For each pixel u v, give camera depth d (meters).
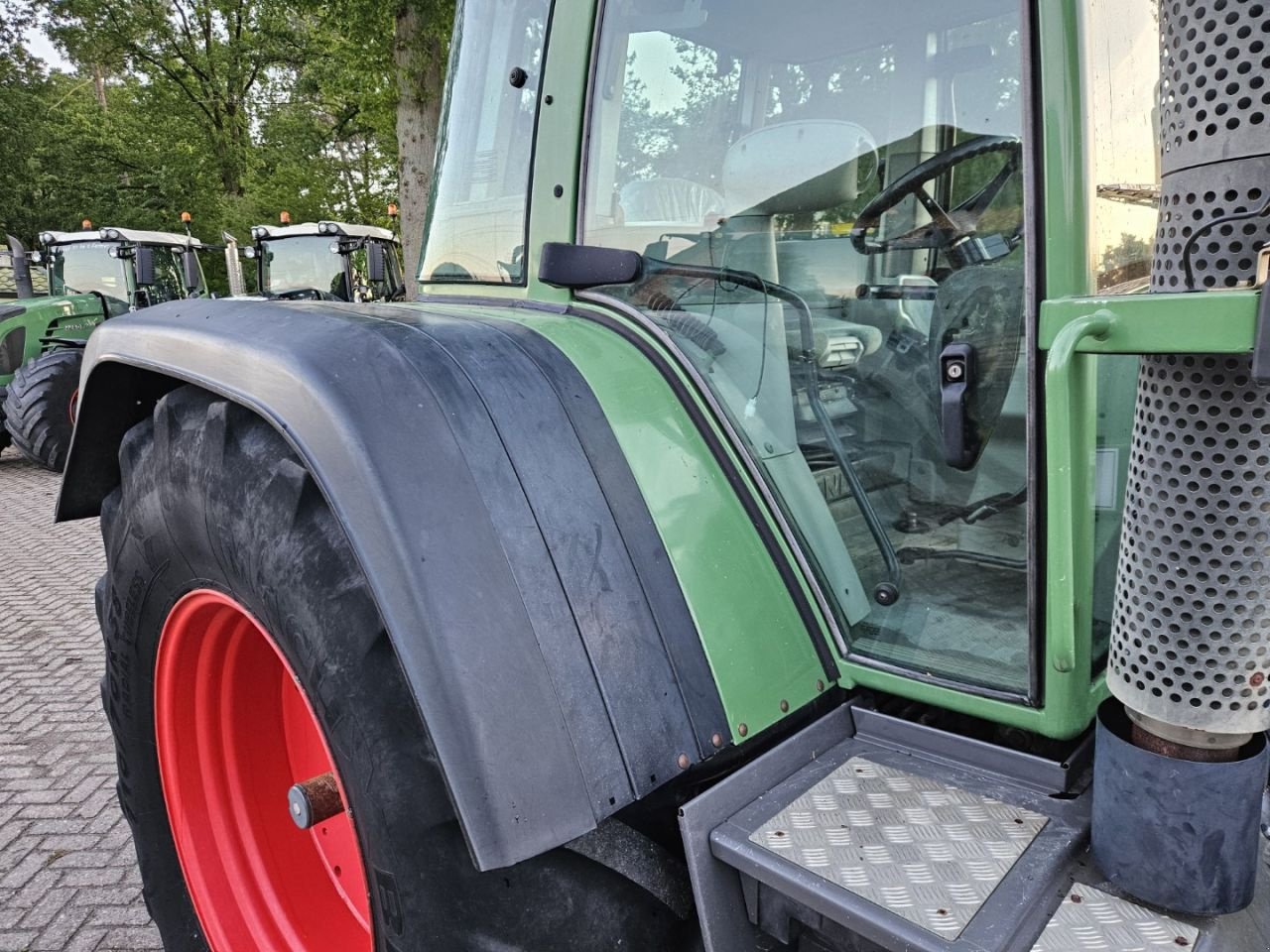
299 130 21.47
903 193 1.31
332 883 1.85
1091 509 1.11
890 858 1.09
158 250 9.95
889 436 1.36
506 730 1.07
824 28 1.38
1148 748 0.99
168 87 23.39
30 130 22.23
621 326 1.48
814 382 1.42
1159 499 0.93
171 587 1.63
